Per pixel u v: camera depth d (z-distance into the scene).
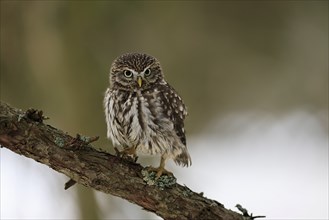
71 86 17.98
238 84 24.14
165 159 11.18
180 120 11.41
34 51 17.91
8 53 17.97
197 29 22.86
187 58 22.83
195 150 24.08
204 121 24.25
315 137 25.33
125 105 11.07
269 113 25.17
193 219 9.39
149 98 11.12
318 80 24.58
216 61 23.47
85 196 16.80
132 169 9.36
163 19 21.69
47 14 18.03
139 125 10.94
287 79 24.52
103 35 19.23
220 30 23.41
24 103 18.08
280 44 24.20
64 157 9.00
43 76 17.94
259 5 23.75
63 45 18.06
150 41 21.19
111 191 9.30
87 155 9.12
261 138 25.27
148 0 20.84
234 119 24.86
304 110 25.20
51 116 18.11
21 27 17.97
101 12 18.84
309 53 24.34
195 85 23.48
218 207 9.44
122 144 11.32
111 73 11.81
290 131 25.42
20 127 8.77
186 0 22.09
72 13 18.27
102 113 18.14
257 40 23.98
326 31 24.17
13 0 17.86
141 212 16.94
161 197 9.36
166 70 22.33
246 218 9.40
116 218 16.91
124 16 19.95
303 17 24.17
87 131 17.92
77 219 16.83
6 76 18.06
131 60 11.57
